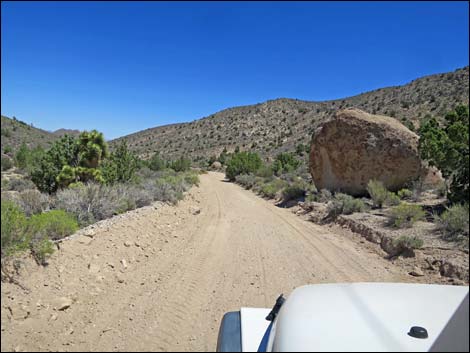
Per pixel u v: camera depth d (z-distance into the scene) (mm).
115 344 5215
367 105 99562
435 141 15836
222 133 147250
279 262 9945
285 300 3391
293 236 13641
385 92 104562
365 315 2908
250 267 9367
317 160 23734
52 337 5316
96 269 7930
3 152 34281
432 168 21797
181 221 15672
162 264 9203
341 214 16422
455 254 9648
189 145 141375
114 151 24109
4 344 5031
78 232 9961
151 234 12016
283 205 24031
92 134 22531
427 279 8750
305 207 20359
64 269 7496
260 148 119125
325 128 23094
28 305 6020
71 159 22062
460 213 11602
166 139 153250
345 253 11156
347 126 22047
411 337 2742
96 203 13656
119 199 15508
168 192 19953
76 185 18141
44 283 6789
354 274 9000
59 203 12938
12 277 6566
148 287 7504
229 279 8328
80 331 5539
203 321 6062
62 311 6094
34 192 13320
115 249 9469
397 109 82312
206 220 16625
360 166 21547
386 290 3502
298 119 137250
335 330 2648
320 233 14438
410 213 13375
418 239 10531
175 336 5512
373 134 21562
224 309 6598
